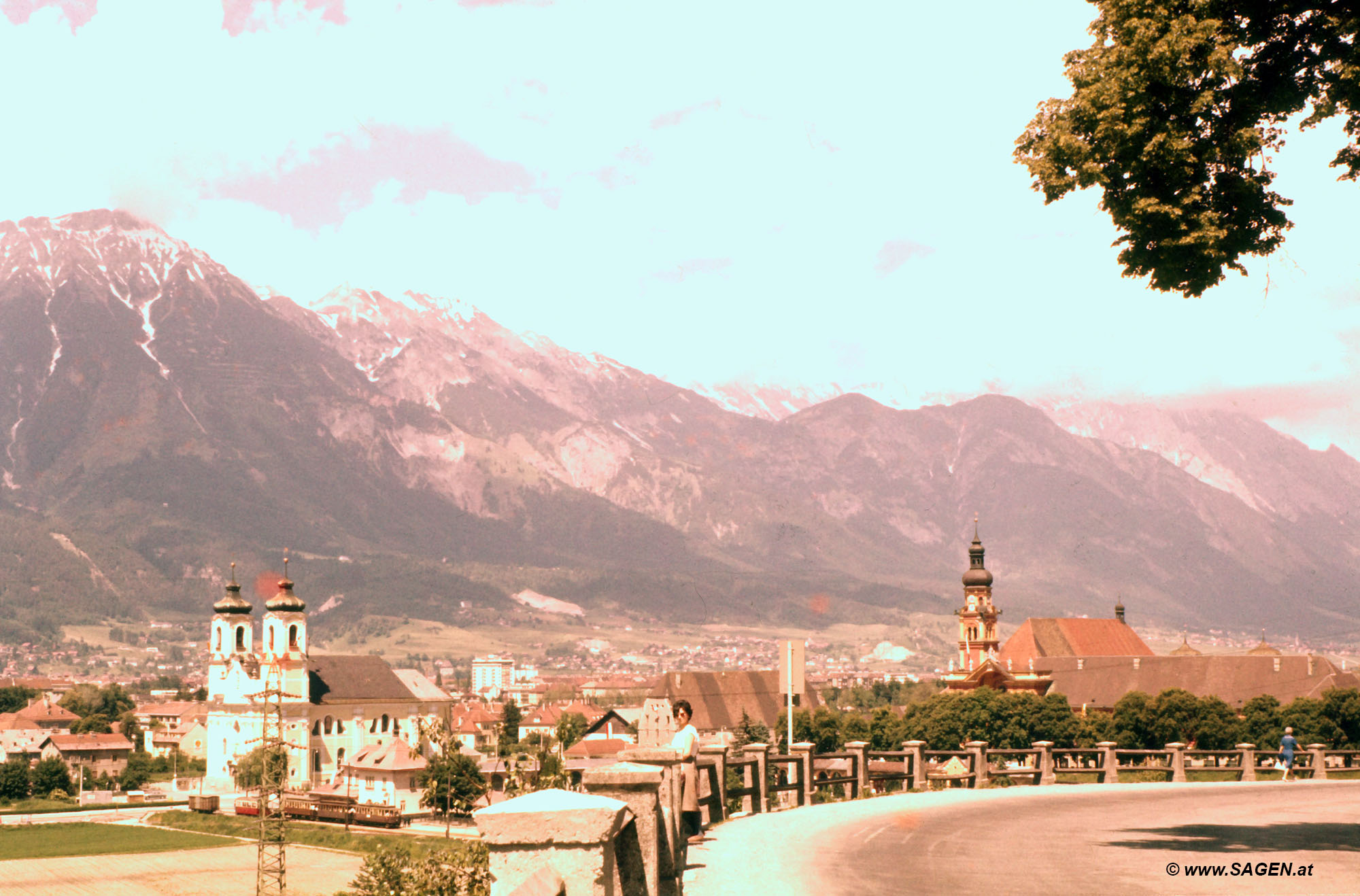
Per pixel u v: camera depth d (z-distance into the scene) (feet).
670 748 53.83
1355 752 131.44
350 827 400.26
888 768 104.68
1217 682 521.65
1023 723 458.50
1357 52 61.11
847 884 50.11
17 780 572.10
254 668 621.31
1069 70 66.18
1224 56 60.08
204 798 452.35
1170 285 66.95
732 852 60.03
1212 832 67.97
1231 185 63.52
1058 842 63.82
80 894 286.25
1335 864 54.75
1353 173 64.28
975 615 591.78
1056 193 67.05
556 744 402.31
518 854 28.73
